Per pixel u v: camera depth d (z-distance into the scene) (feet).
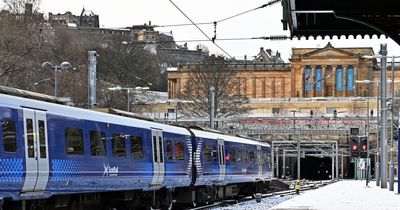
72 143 76.07
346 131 298.35
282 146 322.34
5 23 264.72
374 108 377.30
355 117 303.07
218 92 349.61
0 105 63.05
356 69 440.86
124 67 396.57
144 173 96.78
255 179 162.50
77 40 349.41
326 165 404.77
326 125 300.81
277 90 453.17
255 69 452.35
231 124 308.81
